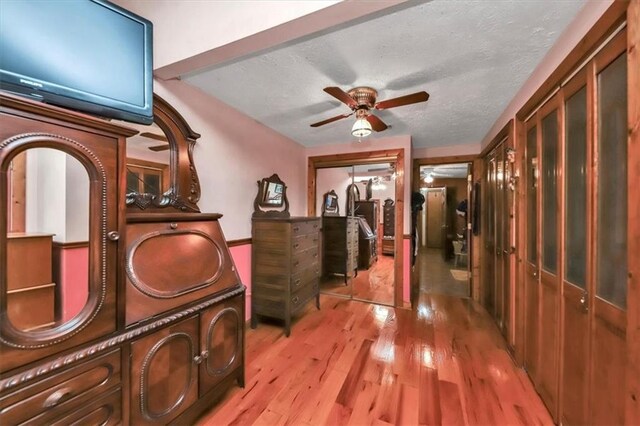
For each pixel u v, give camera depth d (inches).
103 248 41.5
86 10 44.9
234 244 101.9
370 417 61.1
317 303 129.9
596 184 45.9
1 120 31.5
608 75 43.0
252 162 111.3
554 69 59.5
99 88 46.4
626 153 39.4
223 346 63.6
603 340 44.1
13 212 40.0
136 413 45.5
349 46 61.0
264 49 62.6
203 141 87.7
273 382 73.1
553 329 61.1
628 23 35.4
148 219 56.3
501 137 99.9
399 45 60.3
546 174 66.4
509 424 59.3
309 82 79.0
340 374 76.9
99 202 41.0
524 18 51.2
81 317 39.4
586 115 48.9
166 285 53.3
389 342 96.3
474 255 144.4
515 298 84.7
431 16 51.0
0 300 31.9
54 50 41.2
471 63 67.2
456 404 65.2
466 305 136.3
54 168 43.4
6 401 31.7
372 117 84.0
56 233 44.4
